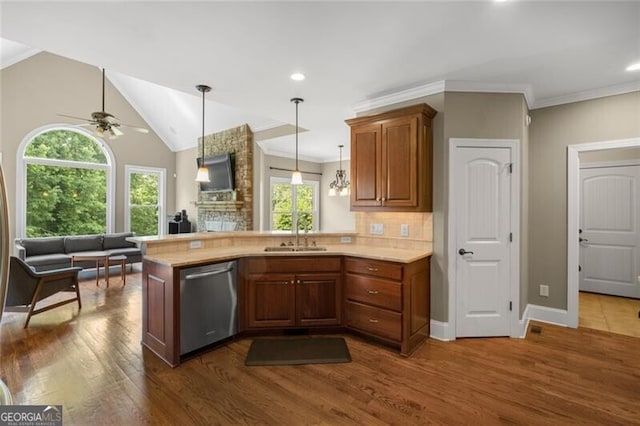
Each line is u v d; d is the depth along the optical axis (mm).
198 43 2398
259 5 1949
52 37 2314
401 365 2617
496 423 1935
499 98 3133
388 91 3340
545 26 2154
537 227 3633
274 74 2930
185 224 7234
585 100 3334
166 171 7973
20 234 5680
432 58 2613
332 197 8562
